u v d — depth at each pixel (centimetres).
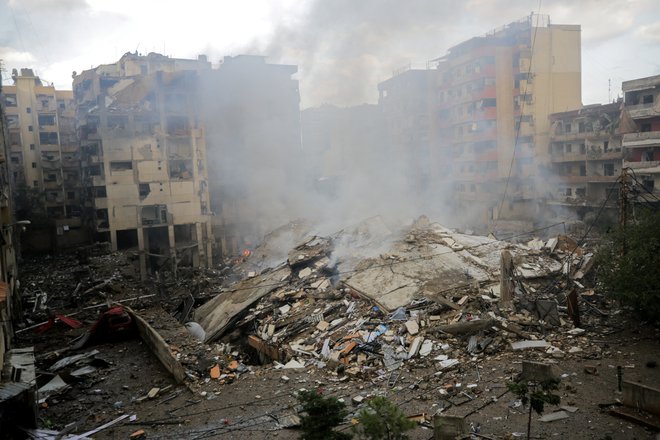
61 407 1681
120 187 4600
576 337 1866
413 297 2312
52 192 6575
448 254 2738
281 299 2634
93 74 5194
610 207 4366
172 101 4759
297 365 1912
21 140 6462
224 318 2598
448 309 2164
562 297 2253
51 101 6656
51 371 2006
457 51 5759
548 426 1261
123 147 4594
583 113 4856
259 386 1711
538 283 2420
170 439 1375
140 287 3681
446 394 1495
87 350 2302
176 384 1811
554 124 5194
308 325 2298
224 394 1667
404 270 2586
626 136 4194
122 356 2195
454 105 5831
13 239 3153
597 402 1364
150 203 4684
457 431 1206
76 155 6619
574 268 2523
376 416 883
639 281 1839
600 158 4638
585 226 4447
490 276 2466
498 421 1305
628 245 1944
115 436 1420
